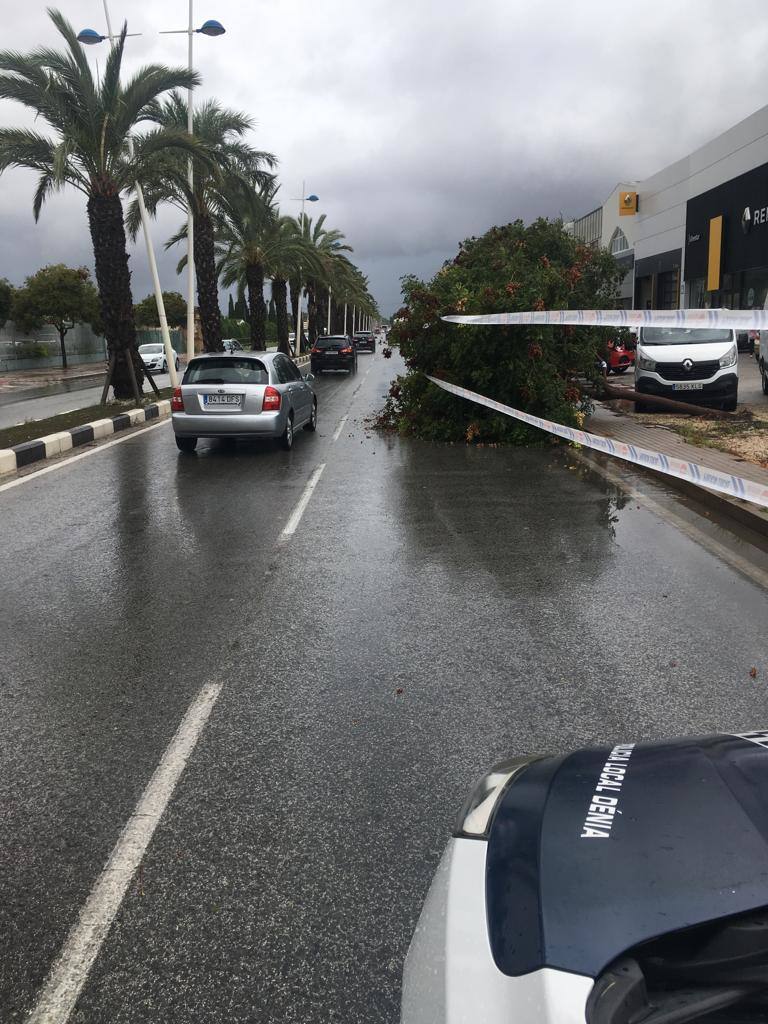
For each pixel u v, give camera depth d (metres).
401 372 40.03
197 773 3.78
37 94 19.95
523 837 1.92
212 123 29.61
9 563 7.46
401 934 2.73
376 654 5.21
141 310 75.38
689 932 1.59
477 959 1.62
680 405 16.39
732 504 8.94
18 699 4.62
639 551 7.63
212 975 2.57
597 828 1.88
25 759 3.95
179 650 5.33
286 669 4.99
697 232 52.09
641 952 1.59
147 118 24.22
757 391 22.95
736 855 1.74
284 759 3.89
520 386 14.71
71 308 48.91
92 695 4.66
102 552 7.80
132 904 2.90
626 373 31.83
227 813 3.45
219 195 30.80
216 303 32.59
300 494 10.54
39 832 3.34
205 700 4.56
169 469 12.59
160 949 2.69
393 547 7.89
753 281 44.28
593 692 4.59
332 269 55.91
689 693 4.56
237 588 6.65
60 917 2.85
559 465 12.70
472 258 18.89
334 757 3.90
